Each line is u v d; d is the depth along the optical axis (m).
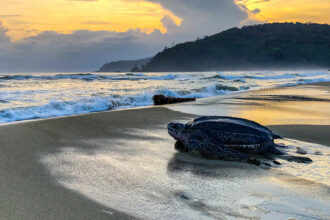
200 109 10.57
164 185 3.41
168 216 2.62
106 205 2.83
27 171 3.73
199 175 3.81
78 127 6.85
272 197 3.09
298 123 7.72
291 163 4.41
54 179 3.49
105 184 3.39
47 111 9.62
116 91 16.33
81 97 13.05
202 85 21.22
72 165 4.06
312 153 4.95
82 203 2.85
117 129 6.78
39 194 3.03
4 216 2.52
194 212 2.71
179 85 21.55
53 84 21.36
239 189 3.32
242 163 4.41
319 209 2.80
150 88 18.48
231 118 5.41
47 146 5.04
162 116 8.91
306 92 18.17
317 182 3.59
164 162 4.37
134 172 3.85
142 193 3.15
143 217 2.60
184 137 5.05
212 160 4.55
